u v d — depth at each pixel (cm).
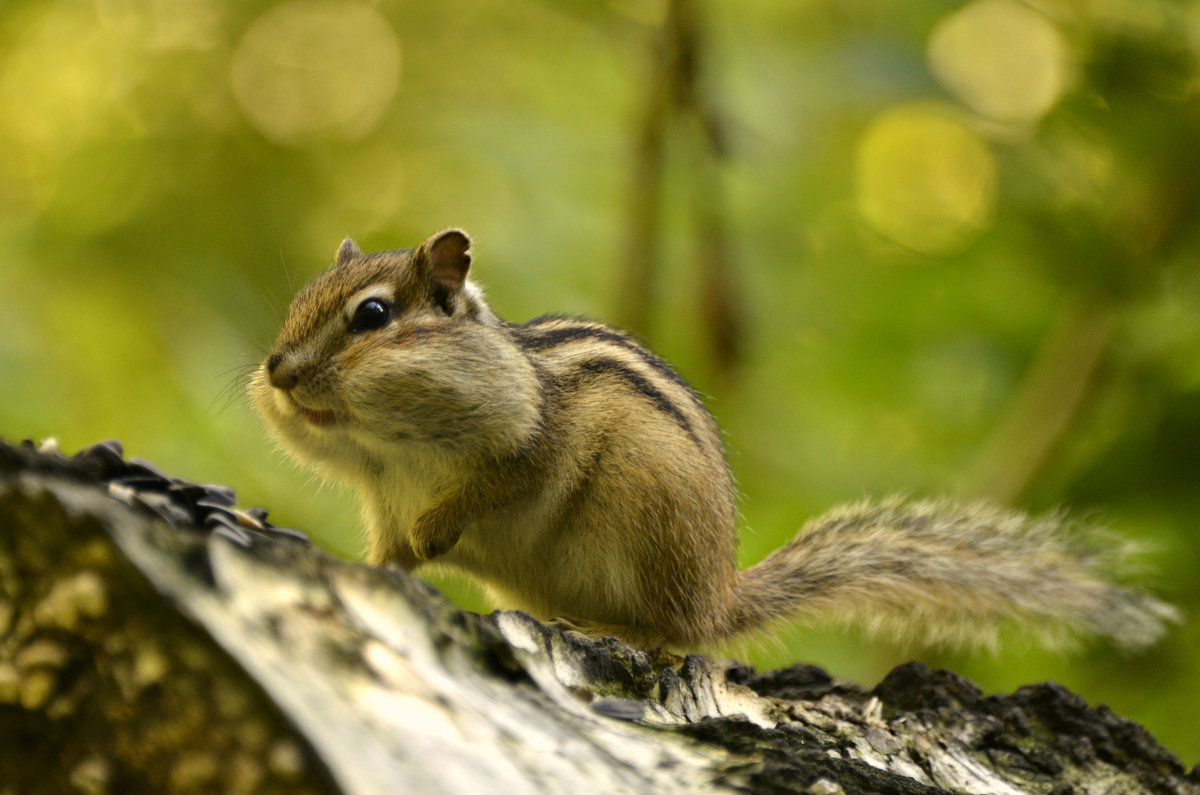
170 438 1199
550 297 1313
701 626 851
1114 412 1252
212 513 533
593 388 865
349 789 306
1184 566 1140
